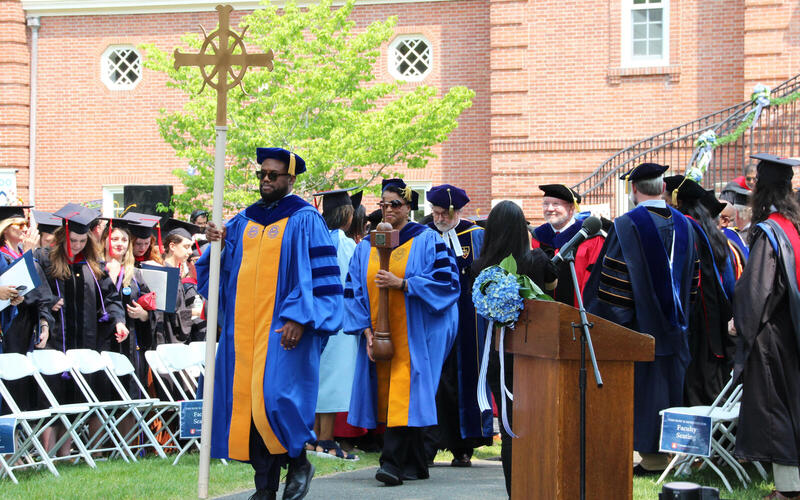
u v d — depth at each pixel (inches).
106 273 330.6
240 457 213.5
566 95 745.6
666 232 270.2
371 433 339.0
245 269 218.1
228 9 225.5
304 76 658.2
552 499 175.6
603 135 741.3
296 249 215.3
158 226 402.6
